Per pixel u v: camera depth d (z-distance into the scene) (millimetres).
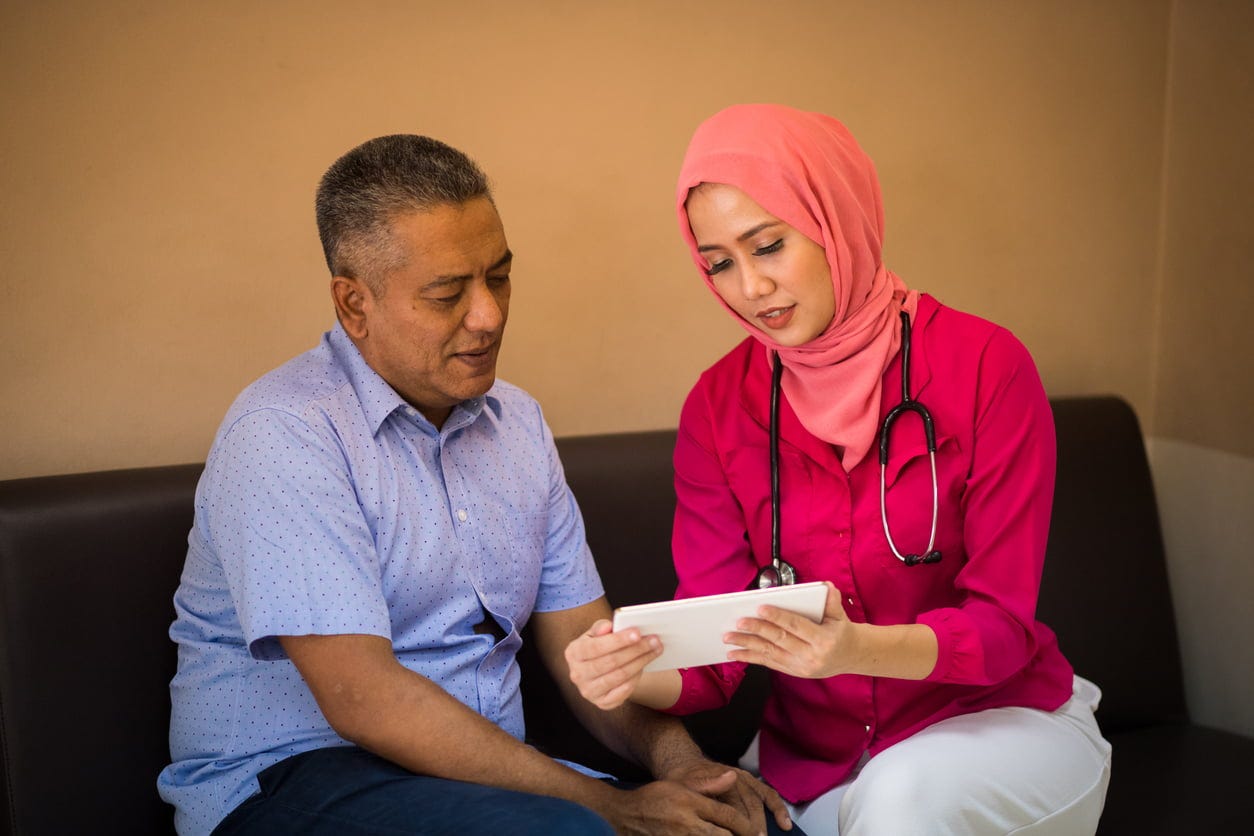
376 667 1520
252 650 1541
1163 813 2049
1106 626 2512
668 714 1795
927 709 1732
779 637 1438
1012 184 2770
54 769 1665
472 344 1618
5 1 1876
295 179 2105
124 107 1966
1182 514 2846
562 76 2307
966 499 1704
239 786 1605
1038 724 1669
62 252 1941
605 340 2404
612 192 2379
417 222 1550
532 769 1555
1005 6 2719
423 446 1715
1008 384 1693
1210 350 2764
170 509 1812
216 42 2023
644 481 2186
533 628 1938
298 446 1573
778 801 1728
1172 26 2871
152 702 1759
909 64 2639
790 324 1666
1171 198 2875
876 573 1729
